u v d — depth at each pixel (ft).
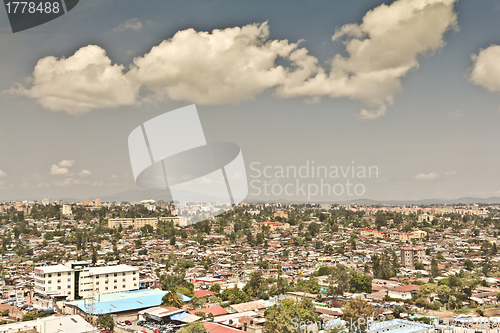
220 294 536.83
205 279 653.30
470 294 523.29
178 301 455.63
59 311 464.65
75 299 513.04
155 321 412.16
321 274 654.94
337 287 534.37
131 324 410.31
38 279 513.86
